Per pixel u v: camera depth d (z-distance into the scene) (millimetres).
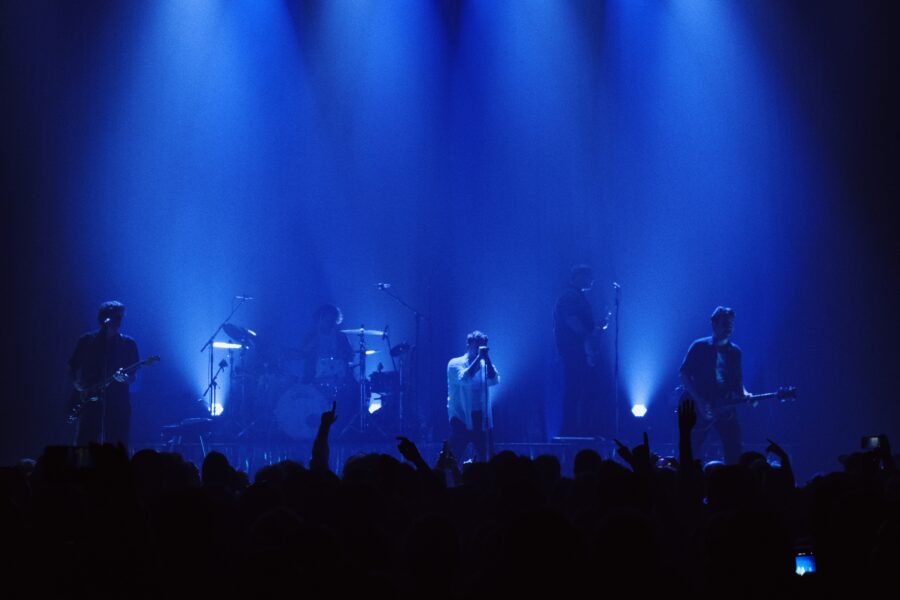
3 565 3479
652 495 4160
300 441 13609
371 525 3674
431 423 15273
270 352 14523
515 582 2867
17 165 14141
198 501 3412
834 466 13117
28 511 4008
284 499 4164
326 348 14312
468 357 11125
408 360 14516
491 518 4266
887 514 3842
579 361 12945
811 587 3523
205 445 12898
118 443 3035
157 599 2982
